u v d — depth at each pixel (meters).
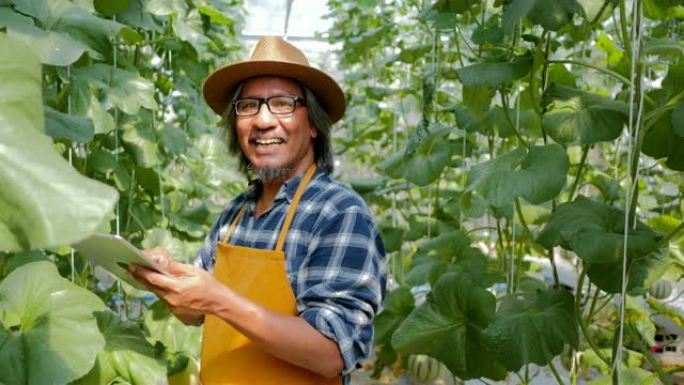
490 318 2.14
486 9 2.68
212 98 1.83
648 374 2.39
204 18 3.06
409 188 3.79
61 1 1.79
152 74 3.11
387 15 4.55
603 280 1.89
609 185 2.75
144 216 2.87
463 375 2.24
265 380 1.55
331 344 1.45
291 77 1.64
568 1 1.76
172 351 2.47
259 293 1.54
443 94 3.65
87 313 1.49
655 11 2.25
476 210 3.04
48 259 1.88
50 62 1.43
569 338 1.97
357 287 1.49
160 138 2.79
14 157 0.71
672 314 3.21
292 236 1.56
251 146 1.65
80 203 0.69
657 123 1.96
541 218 2.83
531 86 2.05
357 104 5.02
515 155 2.05
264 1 5.93
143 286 1.42
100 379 1.78
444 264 2.70
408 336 2.24
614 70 2.35
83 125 1.73
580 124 1.90
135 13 2.36
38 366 1.39
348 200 1.56
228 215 1.83
